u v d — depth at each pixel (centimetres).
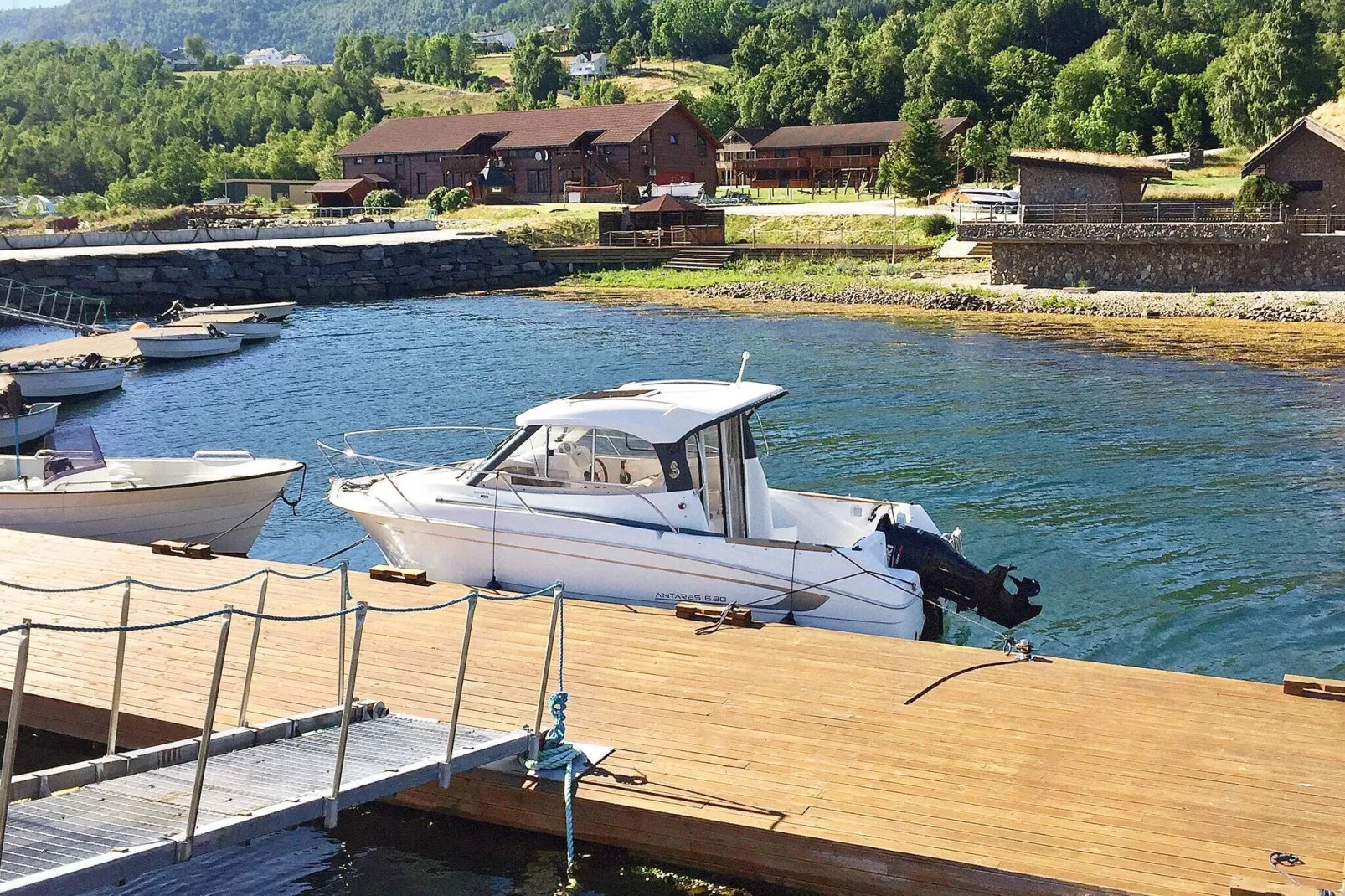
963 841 753
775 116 13262
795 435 2427
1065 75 10838
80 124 18062
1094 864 720
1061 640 1340
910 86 12488
